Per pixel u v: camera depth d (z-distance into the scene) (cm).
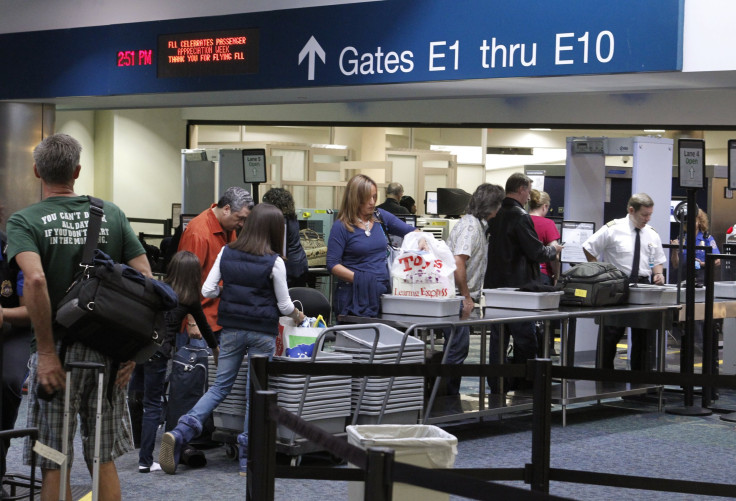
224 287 575
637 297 816
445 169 1677
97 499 378
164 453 555
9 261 379
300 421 295
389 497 246
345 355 596
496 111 1317
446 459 376
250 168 827
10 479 501
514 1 905
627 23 847
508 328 782
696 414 790
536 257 756
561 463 612
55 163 385
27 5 1223
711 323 802
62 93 1203
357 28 1003
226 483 549
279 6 1056
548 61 888
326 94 1107
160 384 573
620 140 1004
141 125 1625
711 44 818
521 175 772
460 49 938
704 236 1206
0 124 1258
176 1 1127
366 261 681
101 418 384
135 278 384
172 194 1678
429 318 658
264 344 569
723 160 1650
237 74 1084
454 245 739
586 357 996
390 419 618
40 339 369
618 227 907
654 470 598
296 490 540
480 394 696
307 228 1320
